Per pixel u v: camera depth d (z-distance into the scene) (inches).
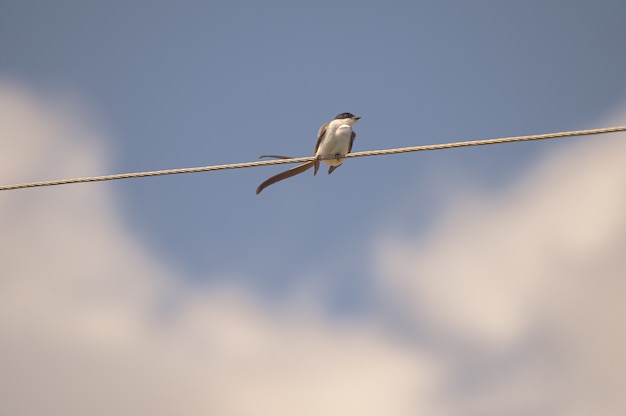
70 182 540.4
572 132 497.4
